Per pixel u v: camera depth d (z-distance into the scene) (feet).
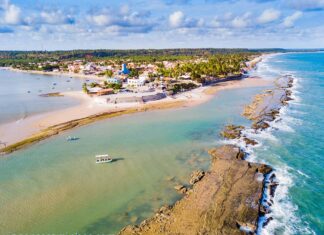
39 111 390.21
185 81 587.27
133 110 378.32
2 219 155.02
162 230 140.05
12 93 564.71
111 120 335.88
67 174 203.10
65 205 166.71
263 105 379.14
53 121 334.44
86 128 307.17
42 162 223.51
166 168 209.46
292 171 197.47
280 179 187.11
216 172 195.52
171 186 184.14
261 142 250.98
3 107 422.82
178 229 139.74
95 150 245.04
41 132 293.23
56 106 421.18
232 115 343.87
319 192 172.24
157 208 161.58
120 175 200.64
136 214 157.17
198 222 143.84
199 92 500.33
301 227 143.02
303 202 162.91
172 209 157.99
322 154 223.10
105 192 179.32
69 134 287.89
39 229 147.23
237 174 190.39
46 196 176.04
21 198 174.09
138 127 306.35
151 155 232.73
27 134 289.53
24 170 210.18
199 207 155.94
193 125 308.40
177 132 286.66
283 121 307.37
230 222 143.02
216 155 224.74
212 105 399.24
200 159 223.10
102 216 156.46
